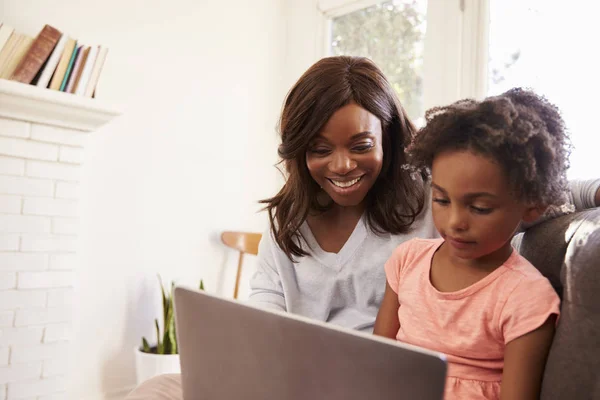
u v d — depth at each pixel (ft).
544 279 2.61
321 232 4.37
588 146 7.09
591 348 2.17
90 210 8.43
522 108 2.60
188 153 9.72
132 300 8.89
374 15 9.88
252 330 2.20
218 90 10.21
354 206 4.28
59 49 7.35
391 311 3.31
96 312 8.47
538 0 7.66
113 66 8.74
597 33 7.05
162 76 9.37
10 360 7.17
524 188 2.43
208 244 9.96
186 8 9.72
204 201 9.95
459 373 2.71
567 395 2.22
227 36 10.38
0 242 7.09
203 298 2.41
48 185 7.50
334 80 3.76
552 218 3.03
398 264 3.32
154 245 9.20
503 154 2.39
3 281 7.12
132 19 8.98
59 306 7.61
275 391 2.14
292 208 4.32
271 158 11.13
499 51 8.09
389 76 9.55
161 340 9.23
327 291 4.25
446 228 2.60
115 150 8.74
